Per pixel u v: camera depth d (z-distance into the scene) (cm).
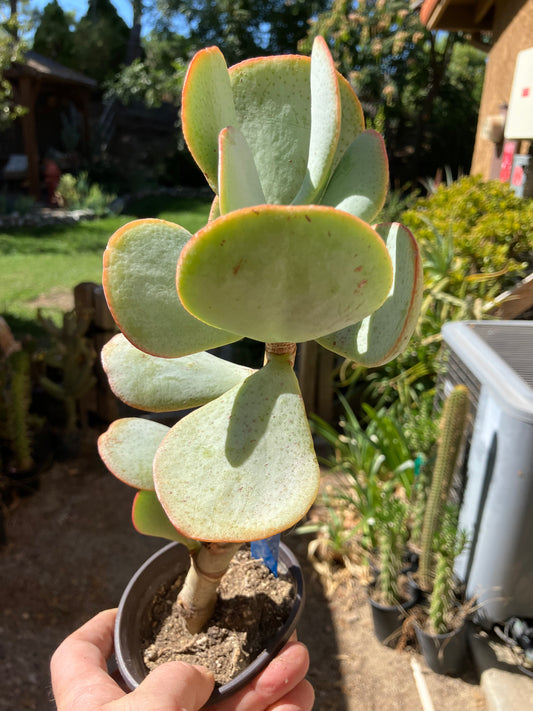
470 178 368
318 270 43
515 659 177
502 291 300
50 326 282
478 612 182
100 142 1462
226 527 49
